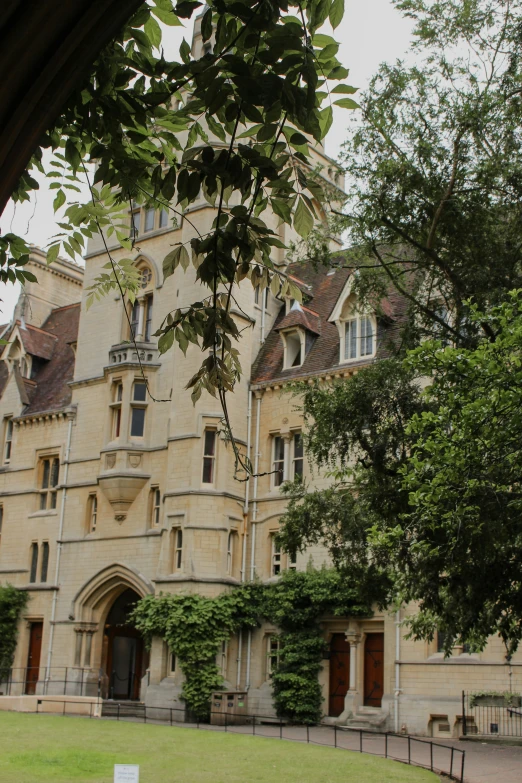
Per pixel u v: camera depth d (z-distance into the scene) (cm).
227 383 637
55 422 4100
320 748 2283
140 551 3572
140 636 3891
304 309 3794
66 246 793
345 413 1948
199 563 3341
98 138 665
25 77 477
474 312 1497
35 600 3903
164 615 3294
